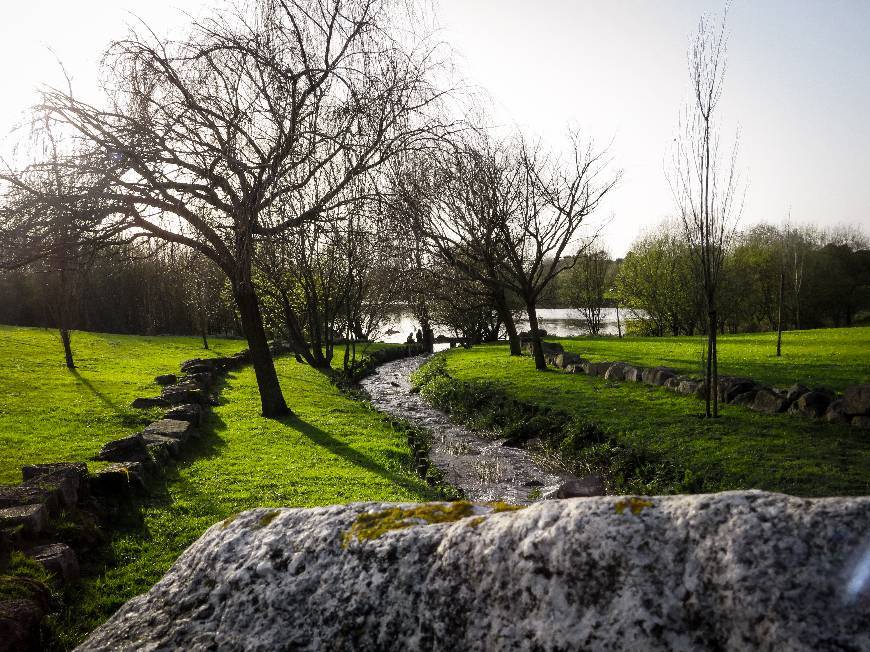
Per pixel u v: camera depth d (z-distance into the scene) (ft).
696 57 44.24
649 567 6.59
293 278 100.78
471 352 132.98
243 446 44.73
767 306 211.00
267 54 42.45
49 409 51.49
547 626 6.72
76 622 17.66
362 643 7.51
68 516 23.71
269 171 42.63
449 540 7.86
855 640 5.39
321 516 9.15
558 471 44.29
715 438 43.98
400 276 66.28
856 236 246.68
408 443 51.70
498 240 89.71
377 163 43.42
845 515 6.08
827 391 49.44
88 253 44.52
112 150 38.96
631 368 72.38
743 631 5.87
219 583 8.79
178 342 142.20
